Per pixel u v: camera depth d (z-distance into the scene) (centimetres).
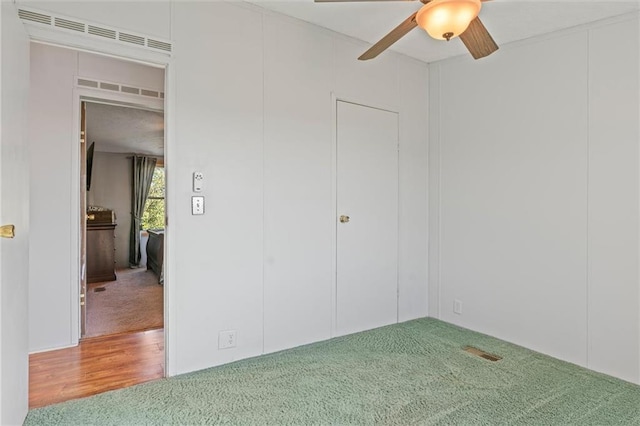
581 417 213
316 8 284
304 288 313
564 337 294
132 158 764
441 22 185
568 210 292
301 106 309
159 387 241
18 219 191
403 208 379
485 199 347
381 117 360
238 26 277
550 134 301
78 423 203
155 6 246
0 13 162
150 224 806
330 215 328
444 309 384
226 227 274
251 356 287
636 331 259
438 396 233
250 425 201
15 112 185
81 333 344
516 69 322
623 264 265
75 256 321
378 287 362
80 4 224
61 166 314
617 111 267
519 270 322
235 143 277
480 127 350
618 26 266
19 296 192
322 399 227
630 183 262
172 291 253
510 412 216
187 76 257
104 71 332
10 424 178
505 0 253
